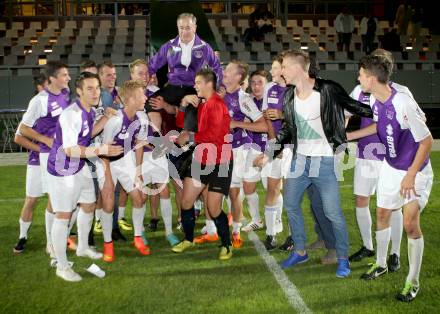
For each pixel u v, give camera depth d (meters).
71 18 21.09
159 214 6.83
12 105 16.03
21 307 3.80
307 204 7.21
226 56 18.48
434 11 21.34
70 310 3.74
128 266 4.72
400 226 4.45
